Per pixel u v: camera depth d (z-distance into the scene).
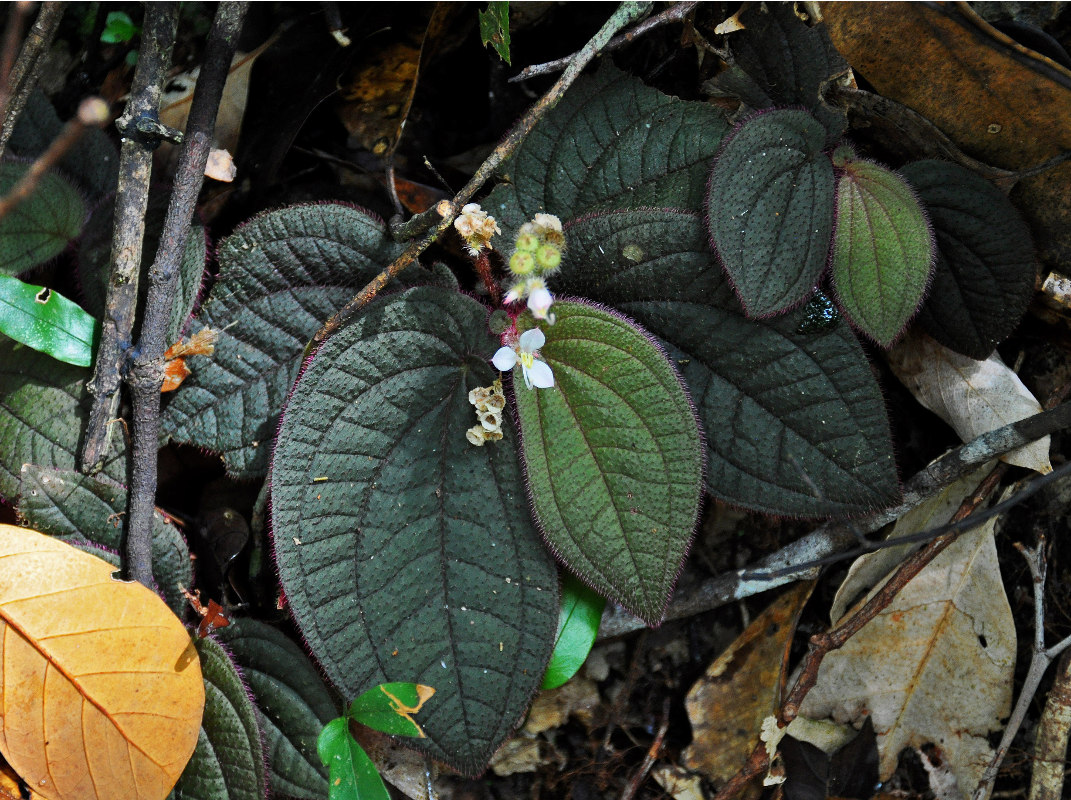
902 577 0.45
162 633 0.42
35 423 0.44
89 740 0.41
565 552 0.43
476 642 0.43
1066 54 0.45
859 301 0.44
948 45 0.44
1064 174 0.44
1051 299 0.45
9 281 0.43
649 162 0.45
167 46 0.43
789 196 0.44
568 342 0.43
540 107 0.43
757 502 0.44
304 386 0.43
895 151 0.46
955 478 0.45
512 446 0.44
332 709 0.44
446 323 0.44
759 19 0.45
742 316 0.44
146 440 0.43
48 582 0.41
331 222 0.44
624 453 0.43
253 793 0.43
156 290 0.43
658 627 0.47
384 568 0.43
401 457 0.44
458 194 0.43
